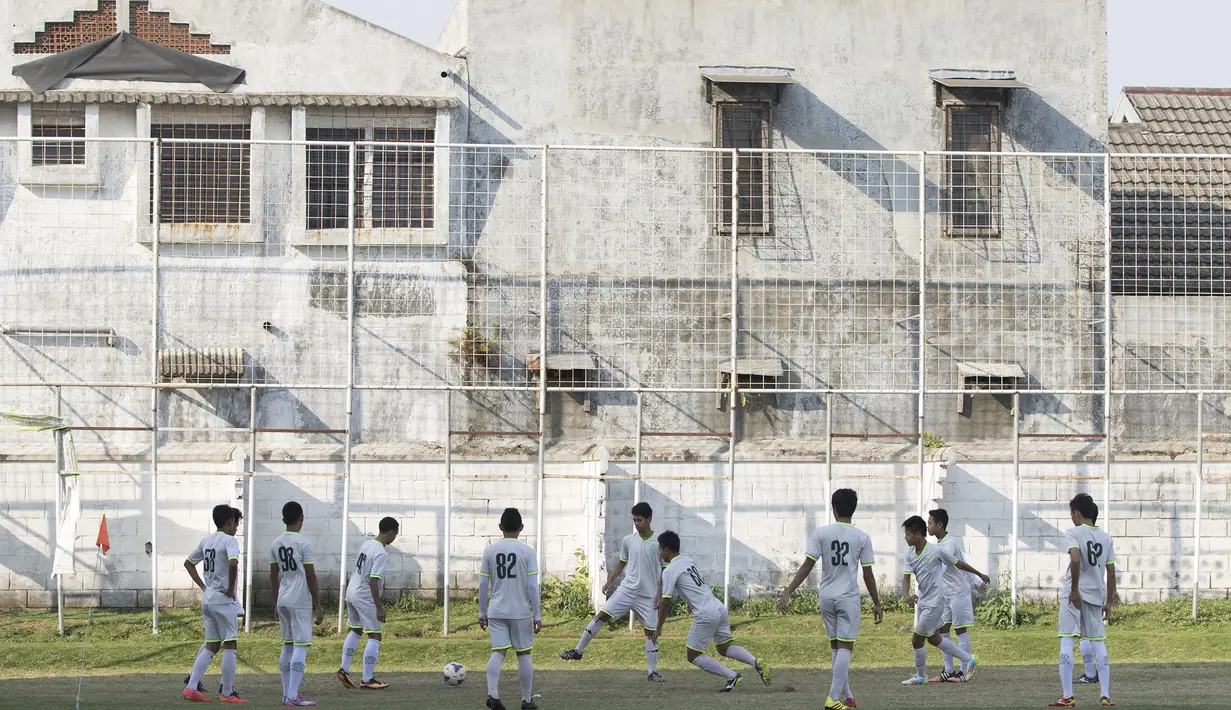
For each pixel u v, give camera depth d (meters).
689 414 34.53
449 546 30.44
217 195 34.09
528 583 21.95
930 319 35.03
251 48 34.78
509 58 35.28
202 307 33.66
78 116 34.28
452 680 25.08
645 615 25.16
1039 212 35.59
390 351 33.94
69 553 29.08
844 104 35.94
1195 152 39.41
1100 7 36.69
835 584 21.48
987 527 31.98
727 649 23.73
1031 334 35.19
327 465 32.25
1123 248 35.94
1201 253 36.19
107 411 33.38
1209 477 32.47
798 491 32.19
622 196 34.72
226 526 23.00
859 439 34.56
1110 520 32.34
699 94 35.72
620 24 35.62
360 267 33.97
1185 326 35.78
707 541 31.78
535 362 34.03
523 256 34.44
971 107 36.25
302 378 33.84
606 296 34.44
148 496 31.34
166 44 34.66
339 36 34.97
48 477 31.39
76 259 33.59
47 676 26.34
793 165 35.25
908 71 36.19
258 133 34.34
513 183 34.72
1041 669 26.77
